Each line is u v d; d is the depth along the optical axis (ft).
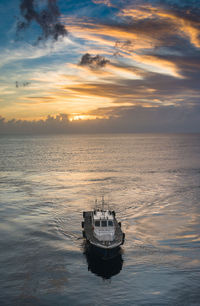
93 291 66.49
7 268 75.66
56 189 178.91
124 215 124.26
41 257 82.79
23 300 62.23
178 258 82.58
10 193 167.22
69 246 91.25
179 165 296.92
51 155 422.41
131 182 202.69
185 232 103.04
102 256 82.69
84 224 101.19
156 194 164.55
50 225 110.83
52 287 67.56
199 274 73.87
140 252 86.79
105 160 350.64
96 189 179.01
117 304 61.82
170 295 65.00
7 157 385.70
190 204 142.31
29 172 249.14
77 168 276.00
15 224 111.86
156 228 107.45
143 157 389.39
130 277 72.84
